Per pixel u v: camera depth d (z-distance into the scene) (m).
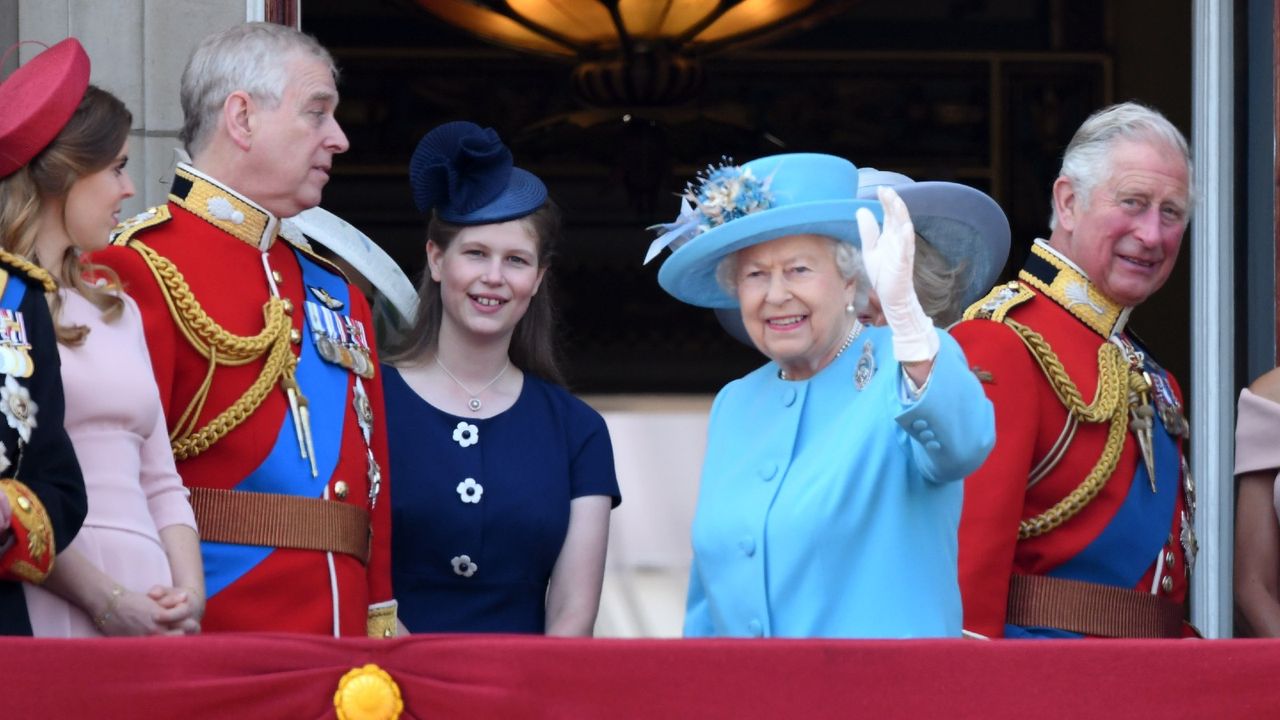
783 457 13.01
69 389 12.56
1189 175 15.63
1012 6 55.66
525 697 11.41
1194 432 20.52
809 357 13.26
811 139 56.47
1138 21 55.09
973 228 15.53
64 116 12.66
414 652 11.48
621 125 45.59
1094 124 15.79
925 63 55.88
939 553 12.58
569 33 43.06
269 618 14.14
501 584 16.22
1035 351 15.16
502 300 16.45
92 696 11.19
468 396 16.64
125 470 12.85
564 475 16.64
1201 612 20.23
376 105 56.72
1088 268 15.65
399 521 16.11
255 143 14.76
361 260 18.05
